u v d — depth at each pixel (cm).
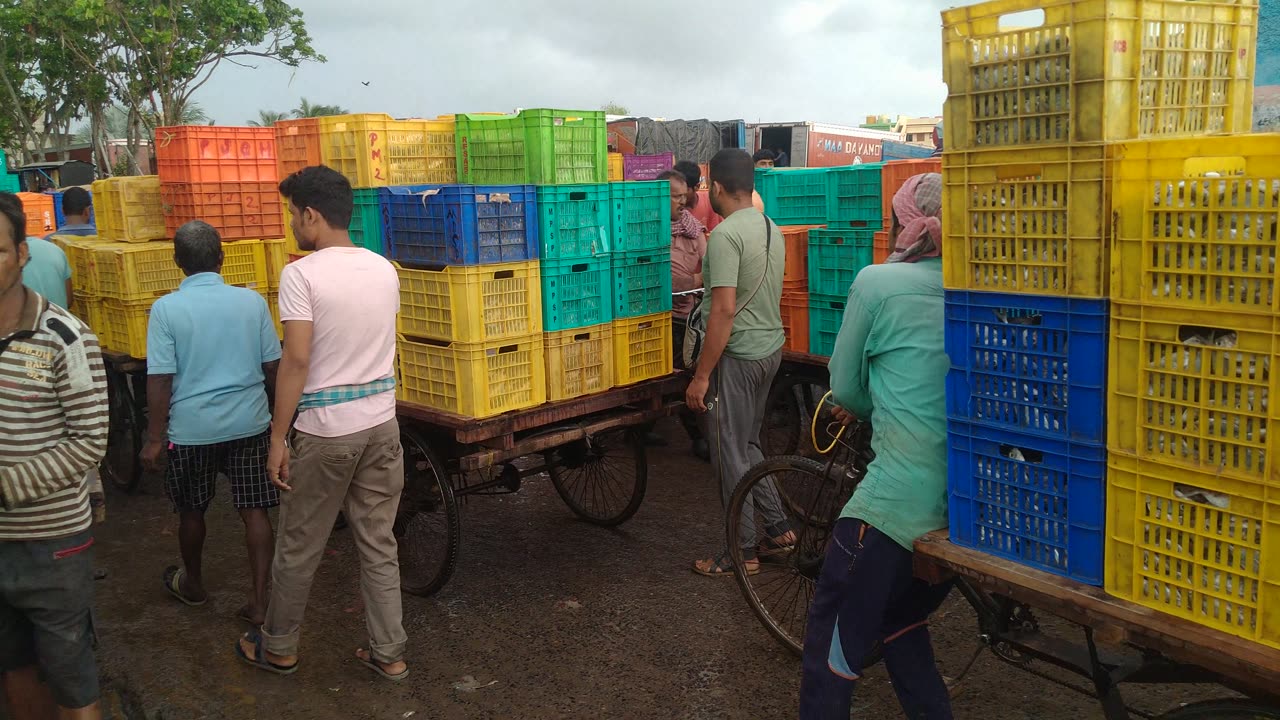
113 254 593
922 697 286
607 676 375
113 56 2859
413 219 426
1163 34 213
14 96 2900
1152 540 206
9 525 255
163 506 601
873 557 268
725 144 2197
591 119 471
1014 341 228
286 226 540
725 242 412
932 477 261
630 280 476
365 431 349
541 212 429
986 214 229
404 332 443
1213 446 192
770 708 348
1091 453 214
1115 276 203
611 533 530
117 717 360
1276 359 178
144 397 616
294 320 333
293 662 385
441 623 425
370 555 369
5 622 273
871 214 609
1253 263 179
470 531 538
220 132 620
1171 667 234
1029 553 235
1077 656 265
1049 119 212
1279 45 468
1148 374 201
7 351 250
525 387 439
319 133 495
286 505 358
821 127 2212
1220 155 181
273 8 2916
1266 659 184
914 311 267
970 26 225
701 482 618
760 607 393
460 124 498
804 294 576
